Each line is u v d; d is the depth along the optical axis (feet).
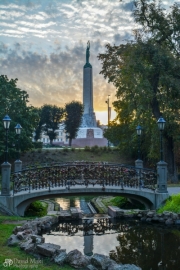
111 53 112.88
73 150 152.25
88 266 20.76
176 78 83.35
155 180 50.60
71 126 209.15
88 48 202.90
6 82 132.57
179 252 28.68
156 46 83.66
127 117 112.57
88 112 206.80
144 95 81.92
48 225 38.52
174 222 40.70
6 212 41.11
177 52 90.02
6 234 28.68
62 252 22.34
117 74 108.88
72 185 48.75
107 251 29.07
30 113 131.64
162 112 86.74
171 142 91.04
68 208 60.08
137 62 82.23
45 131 232.53
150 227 39.65
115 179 50.57
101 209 53.88
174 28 86.69
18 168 60.95
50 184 49.03
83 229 39.09
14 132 120.78
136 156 143.23
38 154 144.25
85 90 204.23
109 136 127.13
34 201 49.93
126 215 44.37
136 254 28.02
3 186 42.78
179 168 114.01
